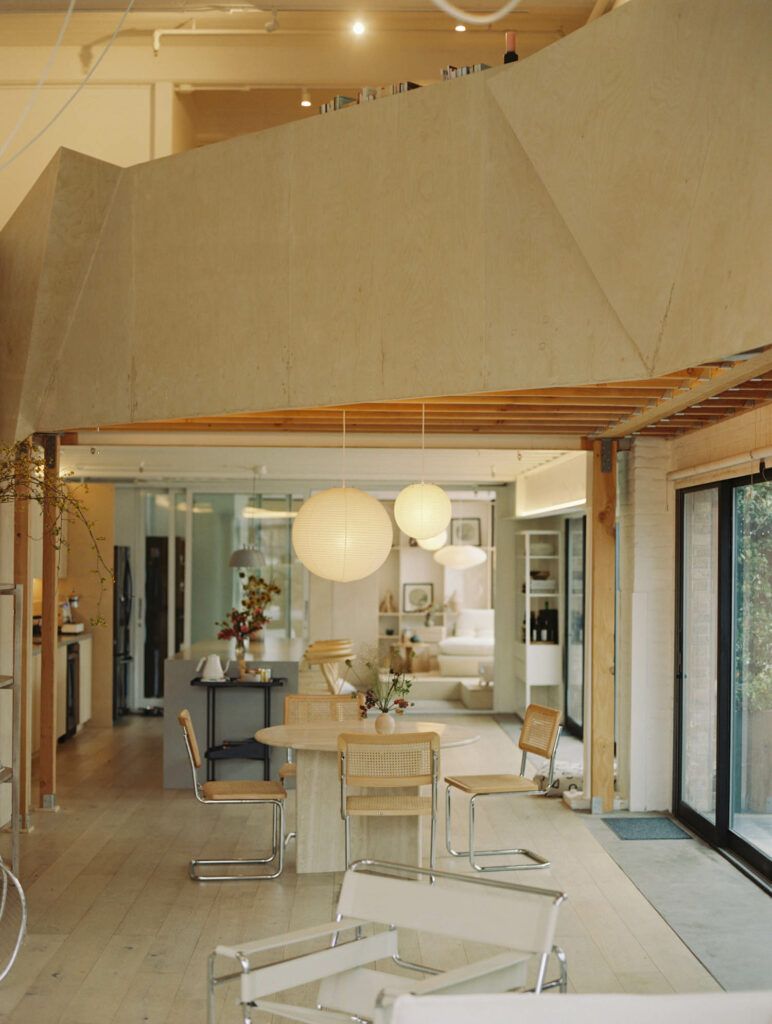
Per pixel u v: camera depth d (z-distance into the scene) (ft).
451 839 23.86
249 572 44.75
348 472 40.29
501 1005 9.23
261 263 20.76
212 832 24.48
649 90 15.48
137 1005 14.67
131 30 31.24
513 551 43.29
